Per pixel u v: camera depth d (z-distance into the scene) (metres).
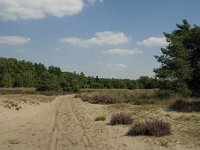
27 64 152.75
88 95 63.69
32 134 17.61
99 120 23.23
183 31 37.16
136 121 21.39
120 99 42.06
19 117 26.44
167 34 34.72
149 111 26.19
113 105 36.03
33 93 79.50
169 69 33.81
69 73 151.62
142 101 34.06
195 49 34.44
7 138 16.42
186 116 22.16
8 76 125.62
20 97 50.88
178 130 16.94
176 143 13.90
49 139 16.05
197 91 33.59
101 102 43.88
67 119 25.02
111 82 139.25
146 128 16.27
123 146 13.87
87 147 13.97
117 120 20.64
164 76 33.91
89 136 16.69
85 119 24.61
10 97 48.53
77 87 113.44
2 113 27.67
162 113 24.47
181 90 32.50
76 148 13.80
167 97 33.59
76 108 36.69
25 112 31.12
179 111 25.14
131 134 16.47
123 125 20.03
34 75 145.62
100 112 29.70
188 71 32.72
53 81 100.94
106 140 15.38
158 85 35.19
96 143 14.77
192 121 19.75
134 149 13.20
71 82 116.12
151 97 37.25
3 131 18.75
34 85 136.00
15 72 139.88
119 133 17.14
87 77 146.75
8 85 124.94
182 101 28.84
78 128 19.77
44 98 58.50
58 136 16.91
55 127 20.41
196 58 34.25
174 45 33.62
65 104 45.72
